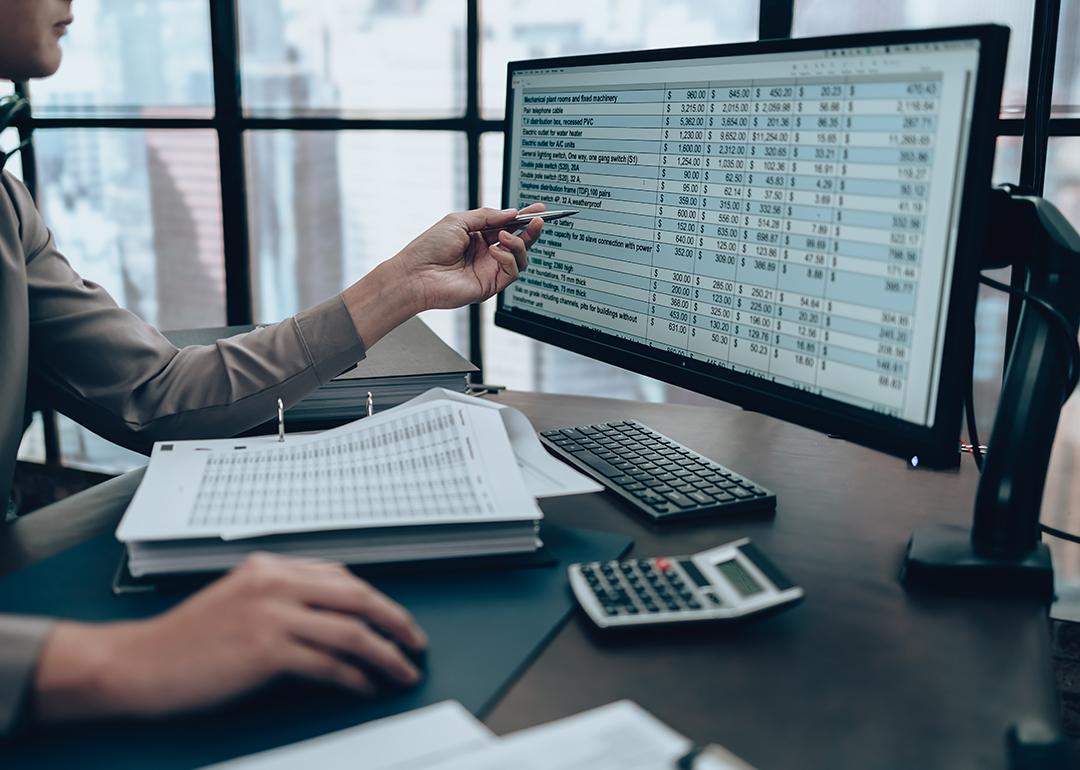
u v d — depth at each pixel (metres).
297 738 0.52
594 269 1.08
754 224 0.87
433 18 1.74
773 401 0.87
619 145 1.02
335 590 0.57
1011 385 0.76
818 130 0.80
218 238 2.01
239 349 1.03
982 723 0.55
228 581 0.56
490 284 1.07
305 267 1.96
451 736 0.50
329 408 1.09
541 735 0.49
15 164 2.13
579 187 1.09
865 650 0.64
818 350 0.83
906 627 0.67
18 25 0.97
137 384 1.04
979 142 0.68
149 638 0.53
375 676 0.58
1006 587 0.73
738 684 0.59
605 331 1.07
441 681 0.58
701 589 0.69
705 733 0.54
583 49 1.63
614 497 0.92
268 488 0.77
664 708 0.56
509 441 0.86
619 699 0.57
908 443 0.75
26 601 0.67
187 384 1.03
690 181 0.94
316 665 0.54
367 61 1.80
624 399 1.29
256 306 2.02
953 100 0.70
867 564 0.78
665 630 0.66
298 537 0.71
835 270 0.80
